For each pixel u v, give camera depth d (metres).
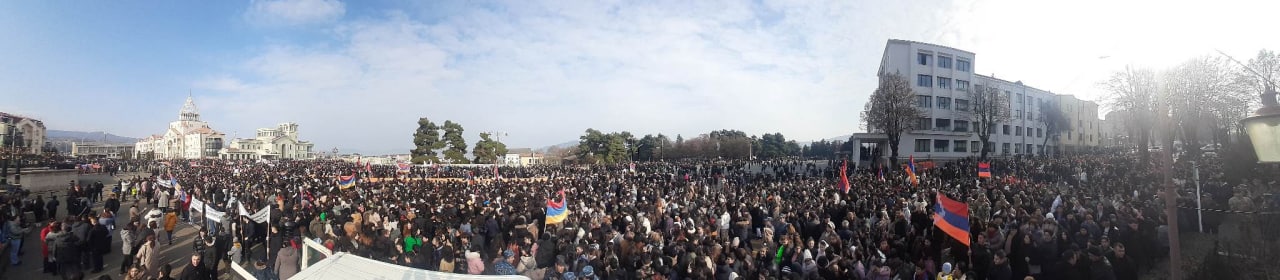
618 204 18.16
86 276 12.68
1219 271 9.68
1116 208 13.41
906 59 55.72
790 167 54.44
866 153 59.56
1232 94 33.12
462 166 58.66
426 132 67.25
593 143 82.69
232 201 19.97
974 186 22.81
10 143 47.62
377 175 45.88
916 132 54.31
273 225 13.14
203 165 60.53
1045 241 10.29
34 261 14.12
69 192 19.64
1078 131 81.75
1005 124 65.56
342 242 12.55
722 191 24.19
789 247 11.09
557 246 11.41
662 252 10.70
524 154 110.38
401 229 12.88
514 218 13.60
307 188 24.34
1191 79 33.25
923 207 14.69
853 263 10.27
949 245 10.35
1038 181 28.72
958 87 58.44
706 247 10.51
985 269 10.30
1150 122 34.38
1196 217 13.63
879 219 14.64
